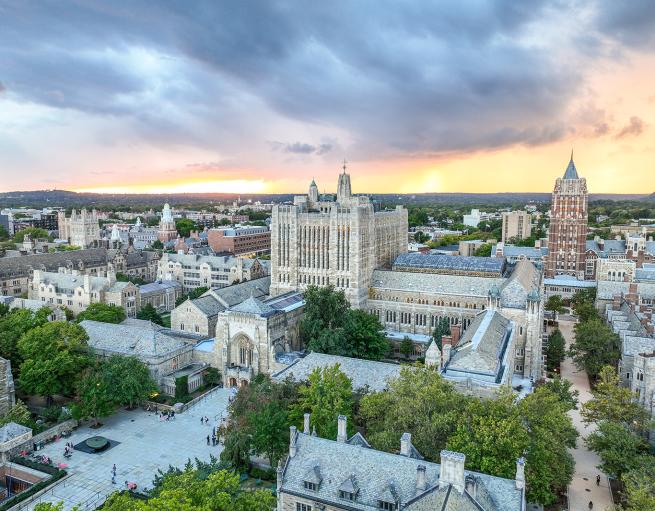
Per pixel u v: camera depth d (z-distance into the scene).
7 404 124.38
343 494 73.62
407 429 86.69
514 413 85.06
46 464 106.88
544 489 82.94
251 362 150.00
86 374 125.00
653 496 78.69
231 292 192.00
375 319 161.50
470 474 67.75
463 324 174.50
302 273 188.00
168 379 141.25
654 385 109.62
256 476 102.88
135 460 111.06
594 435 100.88
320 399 99.50
